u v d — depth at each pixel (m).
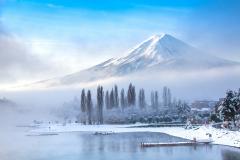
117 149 115.12
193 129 159.00
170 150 110.25
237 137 120.44
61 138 153.88
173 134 161.12
